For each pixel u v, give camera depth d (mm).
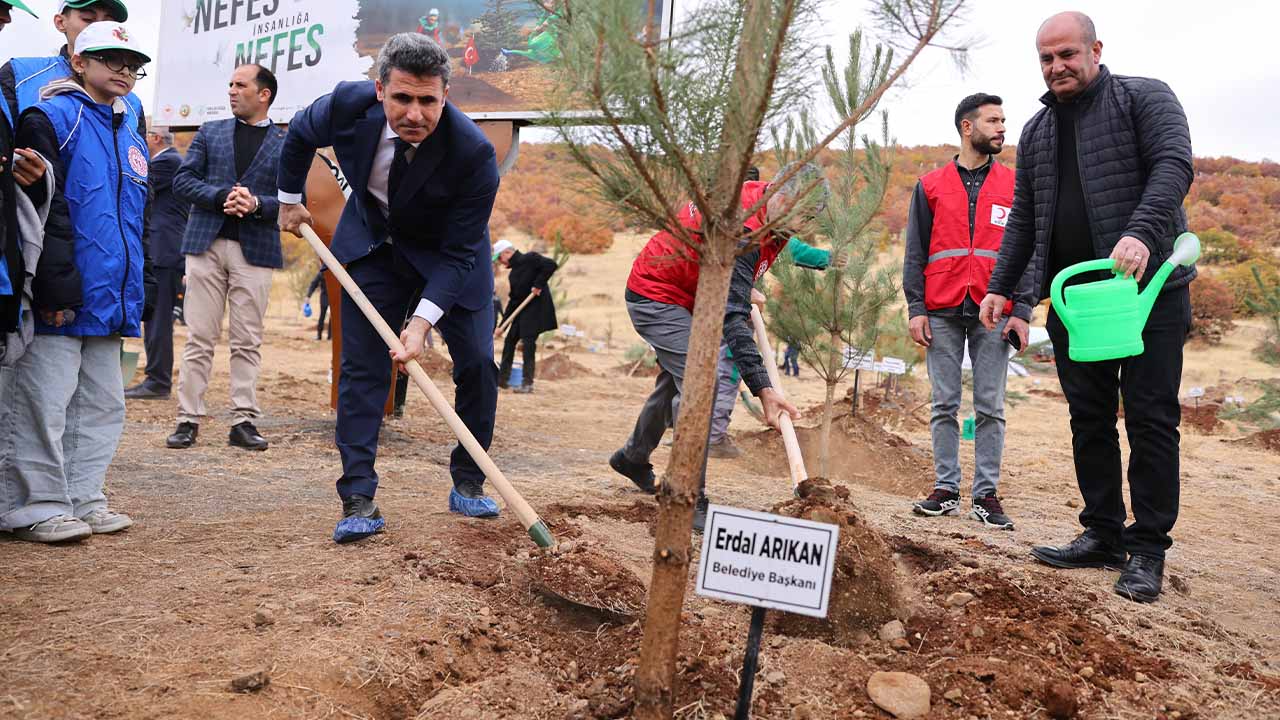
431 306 3441
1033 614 2986
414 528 3686
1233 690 2572
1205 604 3346
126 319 3557
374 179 3551
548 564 3166
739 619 2936
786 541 2137
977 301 4699
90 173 3396
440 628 2717
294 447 5754
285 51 7020
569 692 2506
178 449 5430
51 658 2316
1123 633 2881
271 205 5457
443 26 5891
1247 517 5465
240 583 2979
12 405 3352
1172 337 3312
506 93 5637
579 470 5746
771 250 3473
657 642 2131
